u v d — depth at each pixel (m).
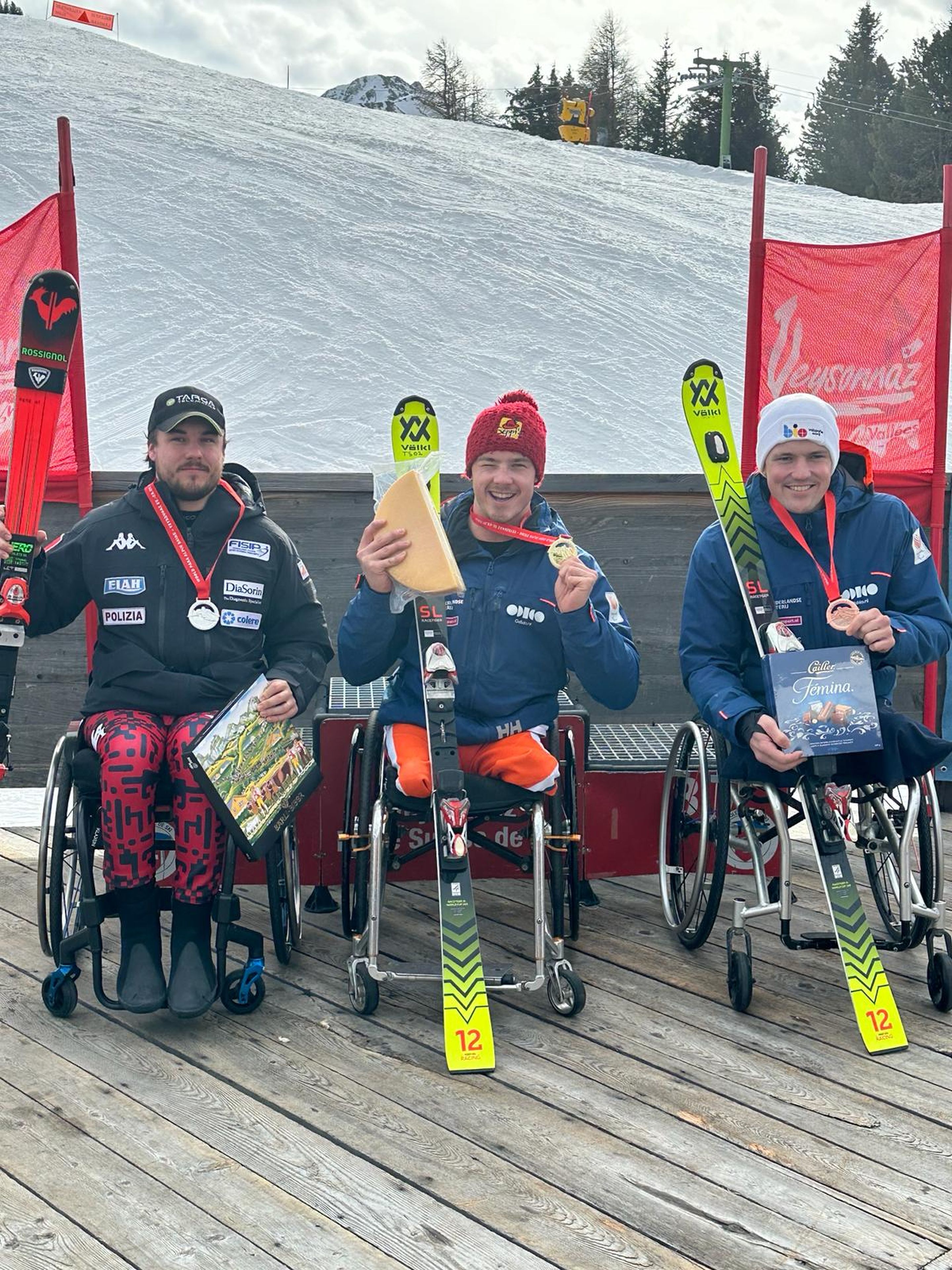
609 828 3.70
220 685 2.98
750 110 77.44
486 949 3.31
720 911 3.60
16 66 35.06
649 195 35.62
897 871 3.10
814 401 2.95
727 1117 2.46
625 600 4.39
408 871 3.77
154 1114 2.43
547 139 81.88
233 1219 2.09
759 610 2.93
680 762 3.43
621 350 20.66
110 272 20.83
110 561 2.99
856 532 3.01
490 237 25.59
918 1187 2.22
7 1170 2.22
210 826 2.82
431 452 3.29
